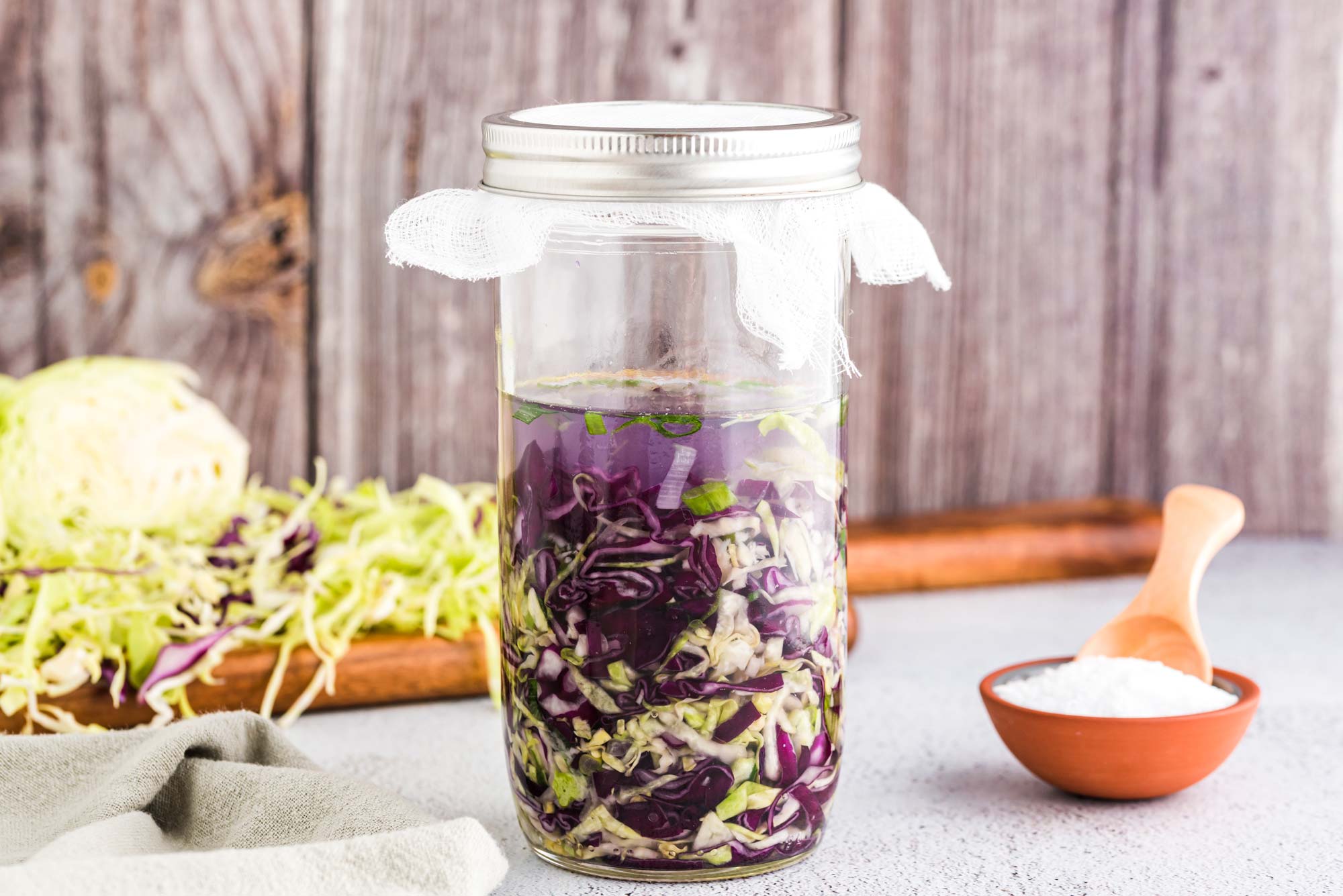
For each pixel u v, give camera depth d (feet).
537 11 3.32
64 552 2.88
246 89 3.29
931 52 3.41
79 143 3.26
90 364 3.11
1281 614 3.15
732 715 2.34
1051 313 3.52
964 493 3.58
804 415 2.33
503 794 2.62
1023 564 3.31
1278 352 3.53
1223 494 2.72
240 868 2.23
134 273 3.32
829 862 2.45
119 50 3.25
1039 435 3.58
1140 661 2.59
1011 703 2.53
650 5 3.34
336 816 2.36
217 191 3.31
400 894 2.24
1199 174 3.47
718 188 2.25
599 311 2.32
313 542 2.94
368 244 3.36
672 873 2.39
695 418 2.30
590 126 2.29
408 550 2.92
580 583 2.33
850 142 2.32
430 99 3.33
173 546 3.03
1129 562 3.34
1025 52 3.43
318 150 3.32
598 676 2.34
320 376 3.39
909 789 2.61
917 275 2.44
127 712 2.74
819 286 2.28
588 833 2.38
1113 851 2.47
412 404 3.43
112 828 2.34
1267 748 2.70
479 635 2.88
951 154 3.45
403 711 2.85
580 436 2.32
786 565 2.34
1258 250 3.50
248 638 2.80
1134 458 3.60
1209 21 3.43
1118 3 3.43
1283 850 2.46
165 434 3.07
